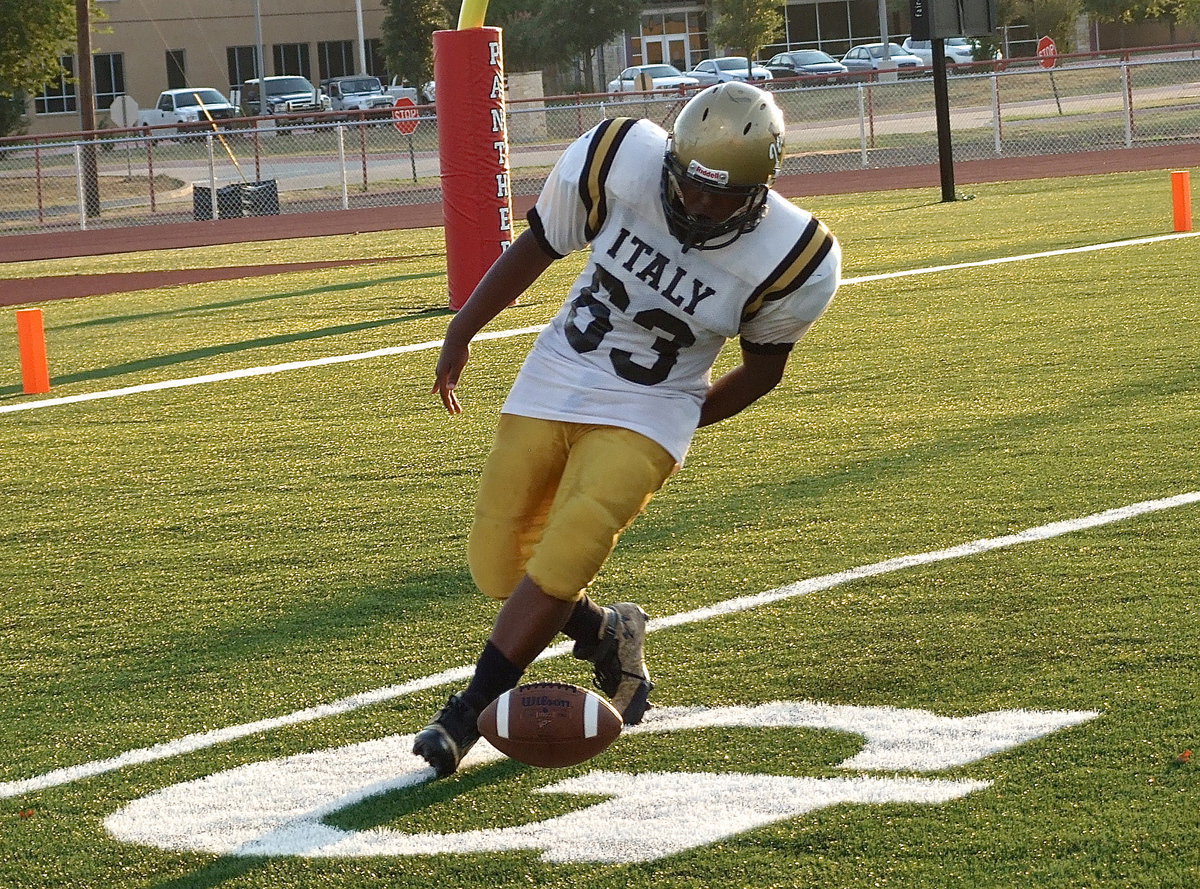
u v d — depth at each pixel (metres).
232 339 19.34
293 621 8.58
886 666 7.38
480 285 6.71
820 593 8.52
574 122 56.84
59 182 55.28
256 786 6.41
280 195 50.09
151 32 99.69
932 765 6.23
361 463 12.38
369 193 48.03
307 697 7.41
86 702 7.49
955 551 9.13
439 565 9.50
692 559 9.30
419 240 34.72
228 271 29.39
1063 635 7.64
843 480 10.98
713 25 91.44
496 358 16.91
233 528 10.62
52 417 14.89
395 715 7.13
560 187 6.29
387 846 5.80
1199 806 5.73
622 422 6.18
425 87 90.00
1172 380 13.59
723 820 5.86
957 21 33.94
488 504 6.45
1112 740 6.36
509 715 5.73
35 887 5.62
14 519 11.14
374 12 104.69
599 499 6.06
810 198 39.09
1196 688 6.85
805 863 5.49
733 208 5.92
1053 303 18.27
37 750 6.91
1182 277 19.56
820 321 18.03
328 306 22.14
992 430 12.22
